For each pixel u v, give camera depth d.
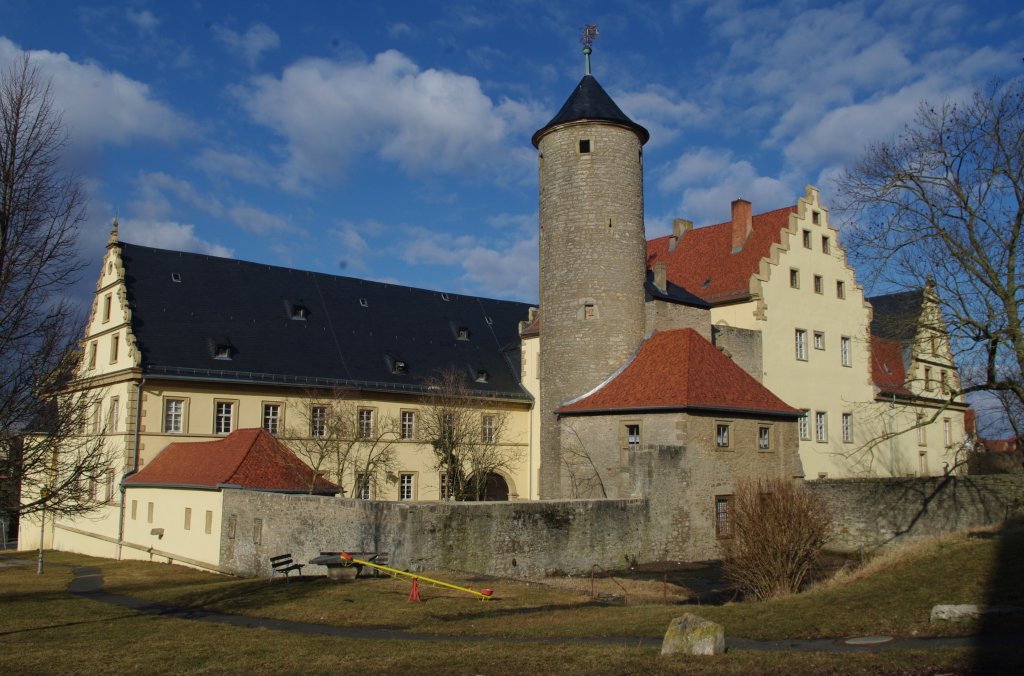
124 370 37.62
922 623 14.39
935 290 27.61
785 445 36.00
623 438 34.03
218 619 19.53
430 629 17.00
